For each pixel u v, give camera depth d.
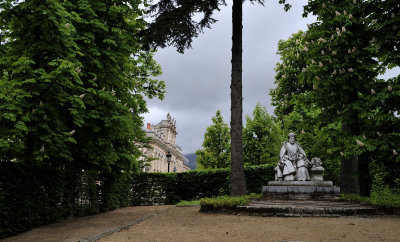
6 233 9.16
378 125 12.53
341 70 13.91
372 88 13.61
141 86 23.06
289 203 12.98
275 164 22.36
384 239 7.14
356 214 11.09
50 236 8.91
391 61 14.37
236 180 14.44
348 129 17.17
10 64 10.35
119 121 12.27
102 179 16.95
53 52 10.55
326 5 14.90
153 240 7.61
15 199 9.64
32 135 9.98
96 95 12.27
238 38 15.77
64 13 10.17
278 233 8.02
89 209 14.95
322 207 11.53
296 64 26.25
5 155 9.84
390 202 11.86
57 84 10.16
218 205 12.45
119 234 8.70
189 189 24.81
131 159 15.74
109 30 13.65
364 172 13.82
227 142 38.91
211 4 14.73
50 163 12.84
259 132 31.50
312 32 15.45
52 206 11.67
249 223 9.76
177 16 14.18
